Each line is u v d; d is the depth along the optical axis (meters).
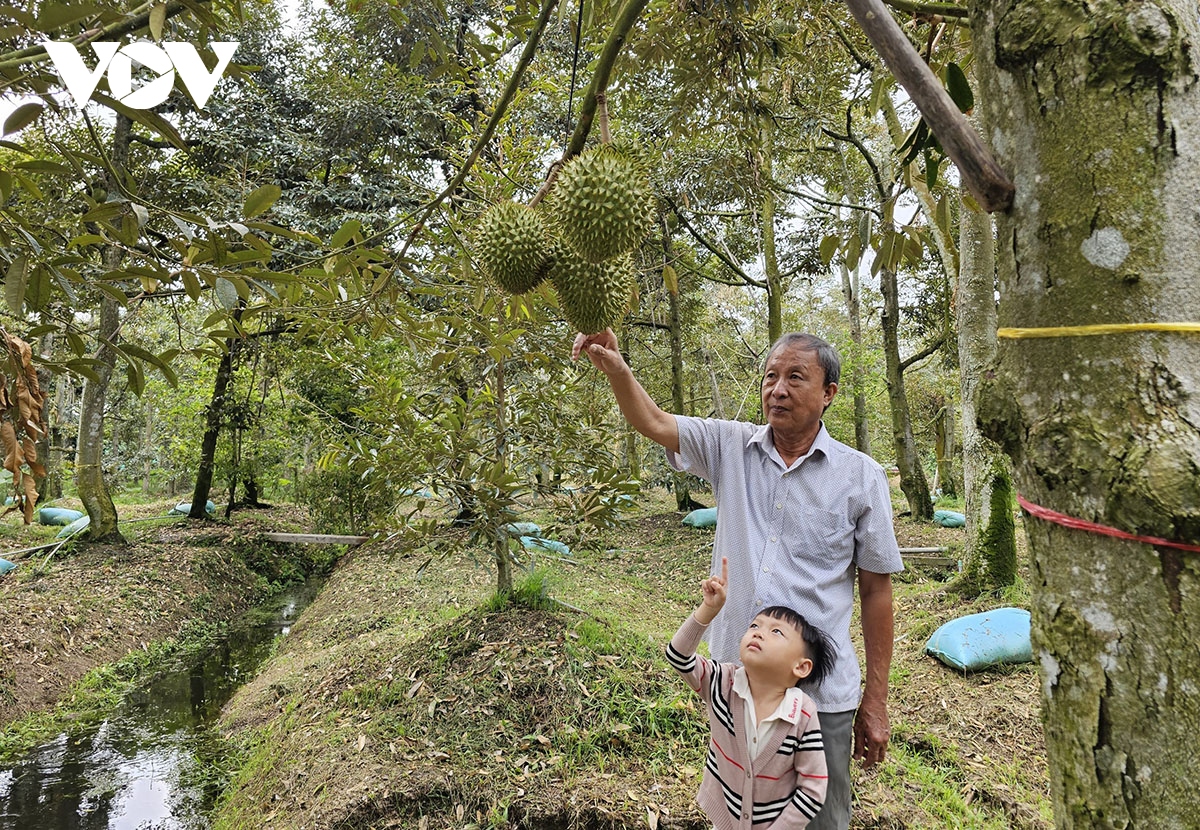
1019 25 0.87
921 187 5.28
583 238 1.51
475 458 4.62
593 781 3.13
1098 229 0.82
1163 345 0.78
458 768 3.23
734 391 15.76
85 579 7.53
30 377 1.96
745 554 1.97
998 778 3.26
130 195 1.58
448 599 6.32
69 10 1.34
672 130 3.43
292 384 10.43
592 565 7.92
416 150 9.27
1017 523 8.69
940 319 10.78
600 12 1.86
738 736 1.85
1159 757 0.76
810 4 3.08
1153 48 0.78
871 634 2.01
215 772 4.15
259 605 8.93
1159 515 0.75
